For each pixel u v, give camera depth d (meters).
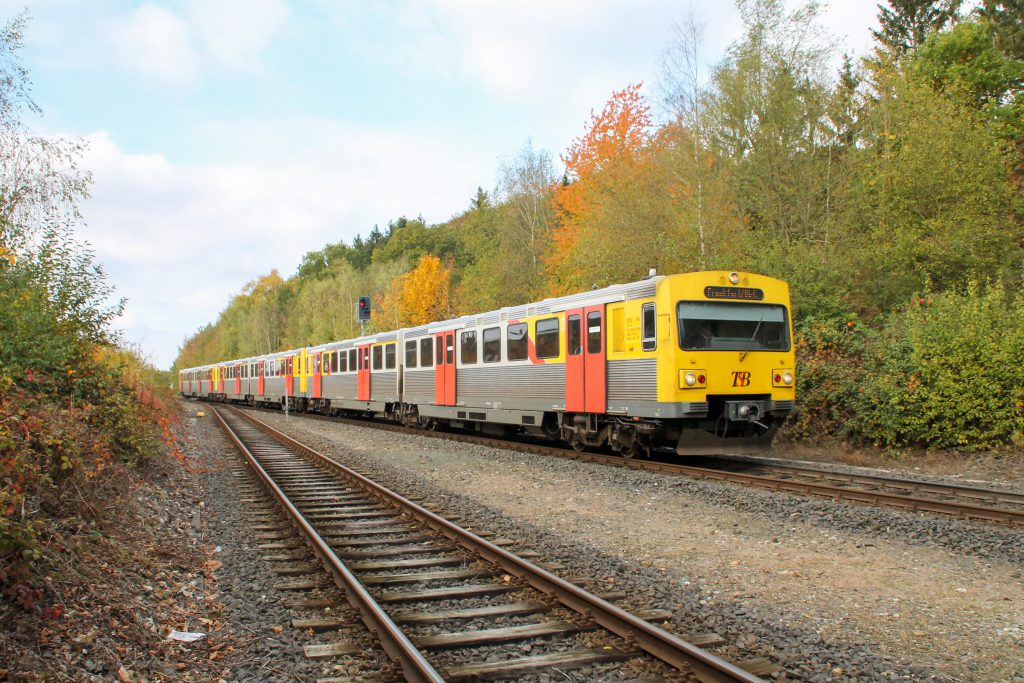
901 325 15.73
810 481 11.24
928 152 18.98
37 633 4.57
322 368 31.55
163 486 10.81
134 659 4.67
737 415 12.20
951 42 25.55
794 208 20.77
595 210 24.41
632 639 4.82
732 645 4.81
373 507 9.94
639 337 12.62
